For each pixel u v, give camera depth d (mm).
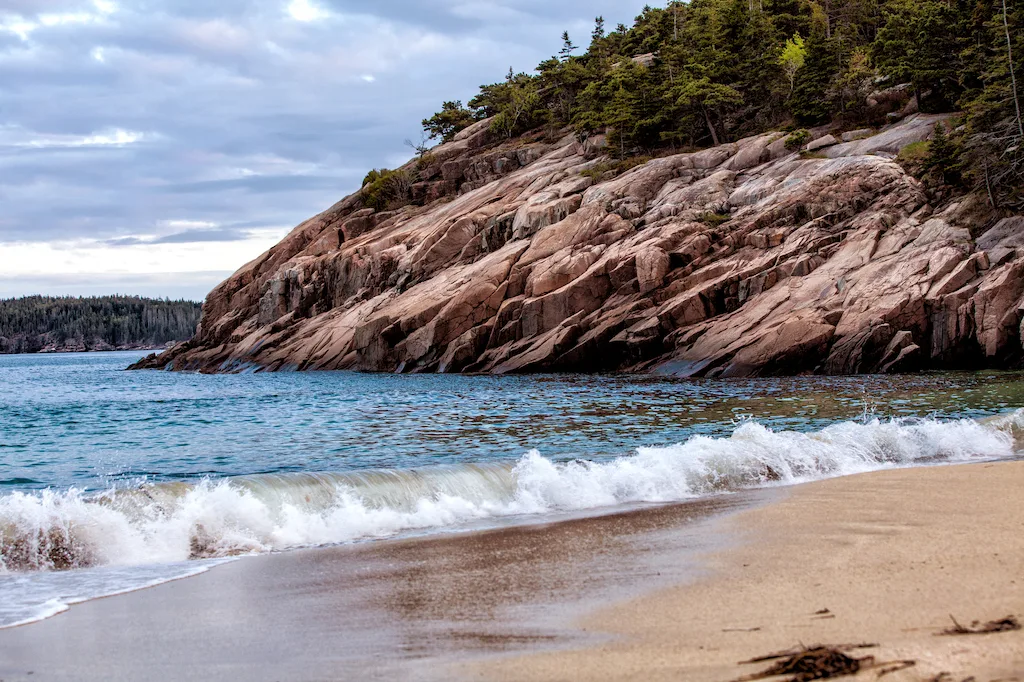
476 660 6020
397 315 68688
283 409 36406
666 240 58375
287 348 80688
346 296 86562
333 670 5977
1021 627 5781
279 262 102125
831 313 47000
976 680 4797
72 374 94500
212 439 25859
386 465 19281
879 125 74125
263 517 11828
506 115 113188
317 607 7887
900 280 47438
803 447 17375
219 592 8594
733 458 16172
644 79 90188
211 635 7051
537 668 5742
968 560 8062
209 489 12367
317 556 10297
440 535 11461
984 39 67625
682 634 6359
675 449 16562
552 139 105250
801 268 52125
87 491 17062
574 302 59469
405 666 5965
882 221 53031
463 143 113938
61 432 29203
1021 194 50594
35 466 20781
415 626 7082
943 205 53938
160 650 6652
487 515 13164
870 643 5656
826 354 46062
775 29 96312
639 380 45938
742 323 50031
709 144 86250
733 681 5133
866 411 26281
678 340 52344
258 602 8141
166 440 25969
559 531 11375
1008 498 11836
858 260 50844
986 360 44250
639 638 6332
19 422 33250
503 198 84438
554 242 66562
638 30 116750
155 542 10781
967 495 12250
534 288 62062
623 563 9188
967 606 6469
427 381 52938
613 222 65500
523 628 6848
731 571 8438
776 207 57812
